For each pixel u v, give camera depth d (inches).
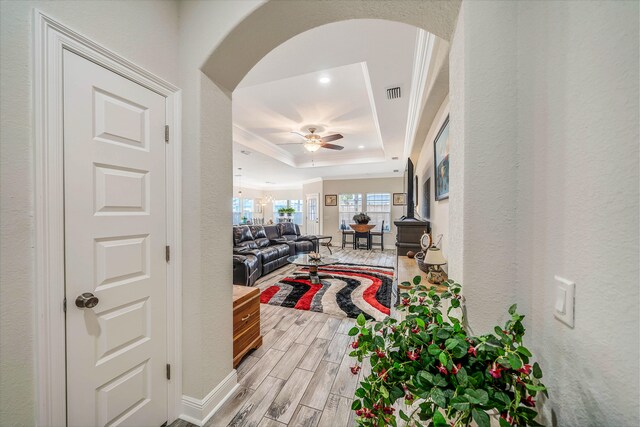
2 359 32.0
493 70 33.9
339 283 161.3
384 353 29.1
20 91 33.3
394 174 314.0
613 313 19.6
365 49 75.9
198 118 54.4
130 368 46.7
